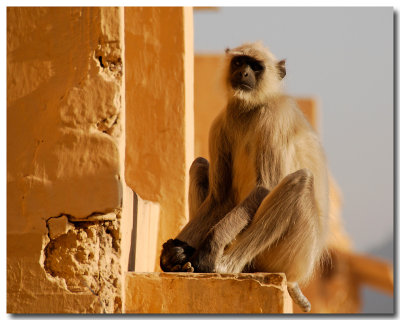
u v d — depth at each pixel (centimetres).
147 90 2014
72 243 1180
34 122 1197
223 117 1730
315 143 1692
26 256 1175
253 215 1500
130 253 1445
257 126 1631
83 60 1205
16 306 1169
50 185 1181
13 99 1204
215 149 1730
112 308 1176
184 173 1988
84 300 1169
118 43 1205
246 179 1650
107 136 1184
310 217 1496
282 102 1681
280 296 1218
